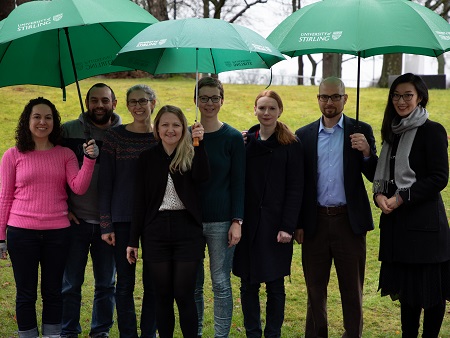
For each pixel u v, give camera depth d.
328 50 4.48
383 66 21.69
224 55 4.49
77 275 4.69
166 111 4.16
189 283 4.15
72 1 3.89
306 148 4.53
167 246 4.16
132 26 4.61
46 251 4.36
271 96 4.45
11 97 11.98
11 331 5.03
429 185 4.13
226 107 12.41
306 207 4.52
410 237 4.22
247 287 4.59
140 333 5.04
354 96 14.38
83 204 4.62
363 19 3.98
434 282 4.24
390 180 4.31
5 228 4.32
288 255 4.55
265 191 4.49
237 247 4.59
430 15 4.10
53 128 4.45
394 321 5.43
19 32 3.80
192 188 4.20
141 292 6.04
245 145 4.57
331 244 4.46
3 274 6.30
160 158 4.21
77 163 4.51
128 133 4.52
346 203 4.40
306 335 4.71
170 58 4.46
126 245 4.43
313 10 4.22
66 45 4.70
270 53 3.94
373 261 6.80
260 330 4.62
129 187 4.43
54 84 4.82
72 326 4.74
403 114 4.27
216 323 4.44
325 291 4.61
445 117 12.20
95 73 4.83
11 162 4.35
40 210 4.30
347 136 4.42
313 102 13.35
